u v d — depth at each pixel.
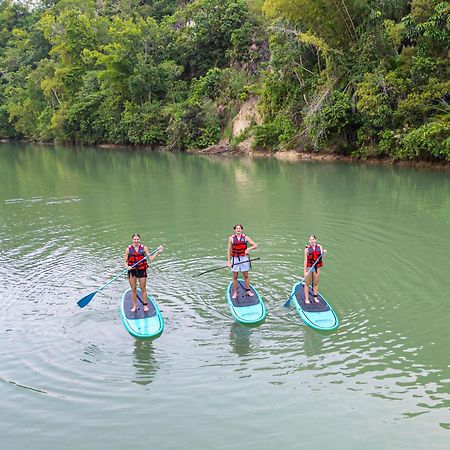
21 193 23.58
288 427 6.43
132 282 9.41
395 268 11.89
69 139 57.31
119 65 46.56
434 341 8.48
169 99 46.62
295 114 34.31
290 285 11.01
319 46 30.30
